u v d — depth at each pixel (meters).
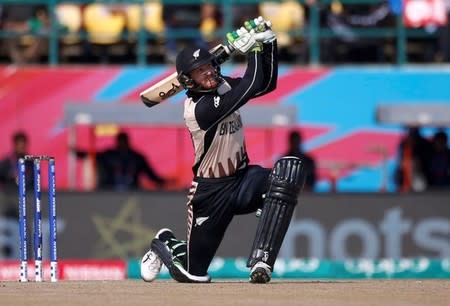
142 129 61.59
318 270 52.34
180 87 29.89
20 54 63.97
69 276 51.25
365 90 63.03
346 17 63.78
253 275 29.27
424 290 27.72
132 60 64.56
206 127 28.89
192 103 29.08
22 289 28.28
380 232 52.78
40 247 32.59
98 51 64.31
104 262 51.56
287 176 29.22
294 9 63.66
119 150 57.75
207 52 28.70
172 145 61.62
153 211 51.94
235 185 29.69
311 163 57.53
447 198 53.03
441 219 52.97
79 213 51.88
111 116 57.94
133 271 51.47
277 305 23.67
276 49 29.30
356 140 62.84
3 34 63.50
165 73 62.91
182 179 61.44
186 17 63.75
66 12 63.91
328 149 62.78
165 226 51.91
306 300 24.78
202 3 63.62
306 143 62.81
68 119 57.97
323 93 63.00
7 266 51.31
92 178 57.75
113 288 28.31
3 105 62.72
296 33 63.44
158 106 58.12
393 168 62.03
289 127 59.53
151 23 63.78
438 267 52.88
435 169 59.34
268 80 29.34
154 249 31.33
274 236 29.22
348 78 63.09
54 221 32.72
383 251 52.78
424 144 59.81
